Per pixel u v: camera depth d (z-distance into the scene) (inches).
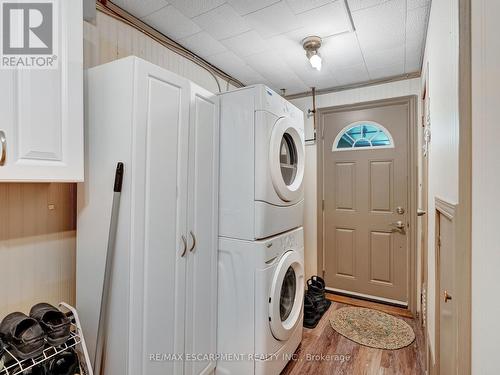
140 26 71.6
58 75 41.5
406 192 109.7
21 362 37.1
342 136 122.6
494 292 25.1
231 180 66.0
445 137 43.3
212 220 64.9
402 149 110.4
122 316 45.7
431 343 59.1
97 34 61.5
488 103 26.3
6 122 36.5
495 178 25.1
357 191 119.3
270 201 64.7
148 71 47.3
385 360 77.6
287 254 72.3
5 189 48.0
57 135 41.3
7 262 48.2
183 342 56.3
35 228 51.8
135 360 45.8
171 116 51.9
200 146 60.4
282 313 74.3
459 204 31.4
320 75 107.8
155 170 48.8
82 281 52.1
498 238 24.6
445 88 43.3
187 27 74.9
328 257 125.3
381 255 114.6
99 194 48.8
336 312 106.3
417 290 105.3
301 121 81.2
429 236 67.0
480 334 27.8
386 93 112.7
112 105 46.9
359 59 93.9
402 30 75.9
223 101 67.2
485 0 26.8
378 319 100.9
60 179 41.5
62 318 43.2
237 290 65.0
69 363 41.9
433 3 59.4
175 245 53.6
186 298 56.9
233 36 79.7
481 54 27.9
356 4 65.2
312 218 128.6
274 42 83.1
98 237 49.1
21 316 40.7
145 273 47.4
